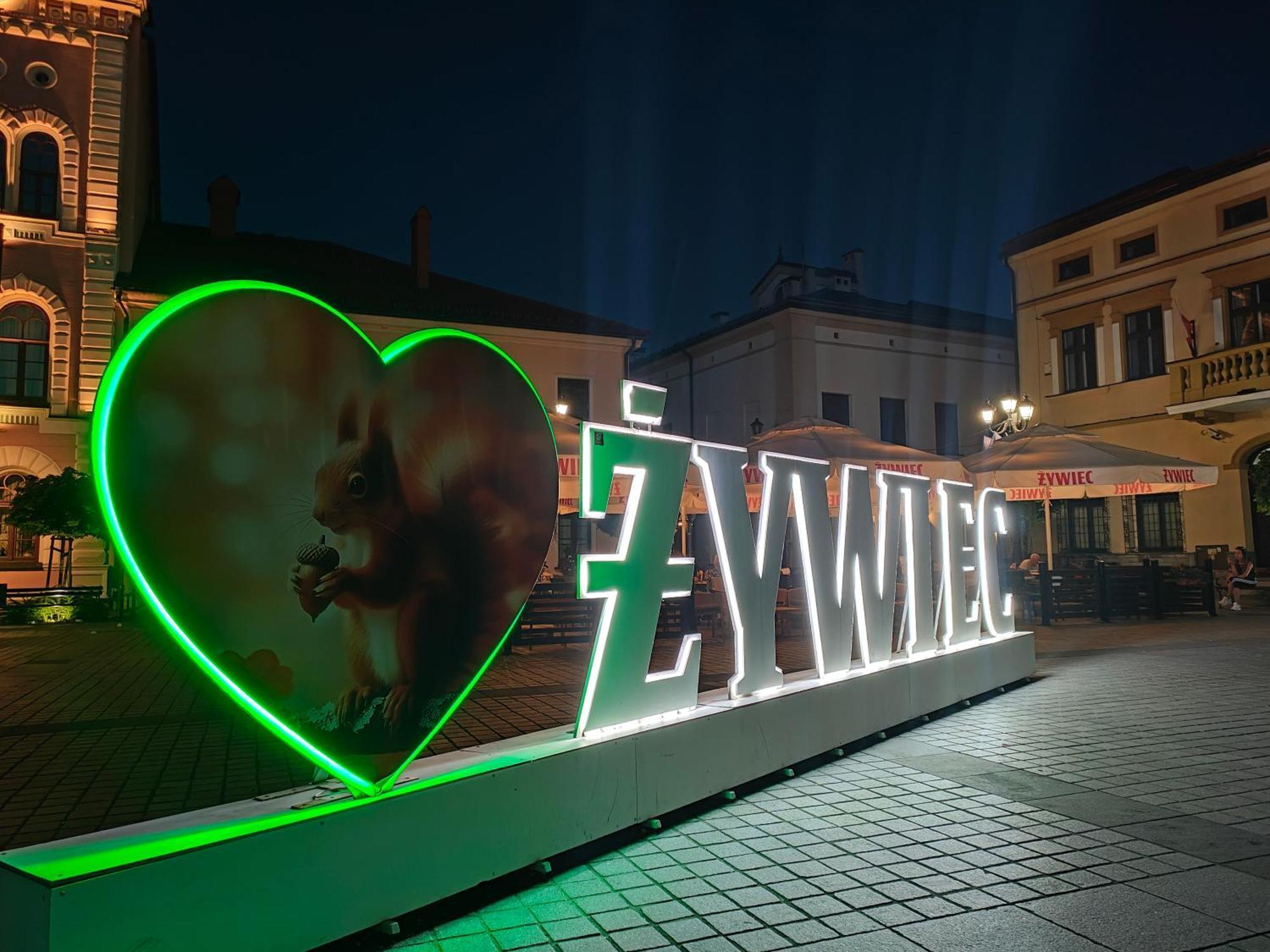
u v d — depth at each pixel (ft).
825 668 21.16
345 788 11.46
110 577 60.95
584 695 14.65
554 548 74.43
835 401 90.17
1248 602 61.36
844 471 22.63
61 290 63.05
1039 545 80.53
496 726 23.17
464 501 12.94
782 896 12.39
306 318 10.82
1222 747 21.11
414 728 11.89
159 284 65.26
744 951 10.68
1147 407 73.82
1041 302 83.46
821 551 21.48
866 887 12.70
